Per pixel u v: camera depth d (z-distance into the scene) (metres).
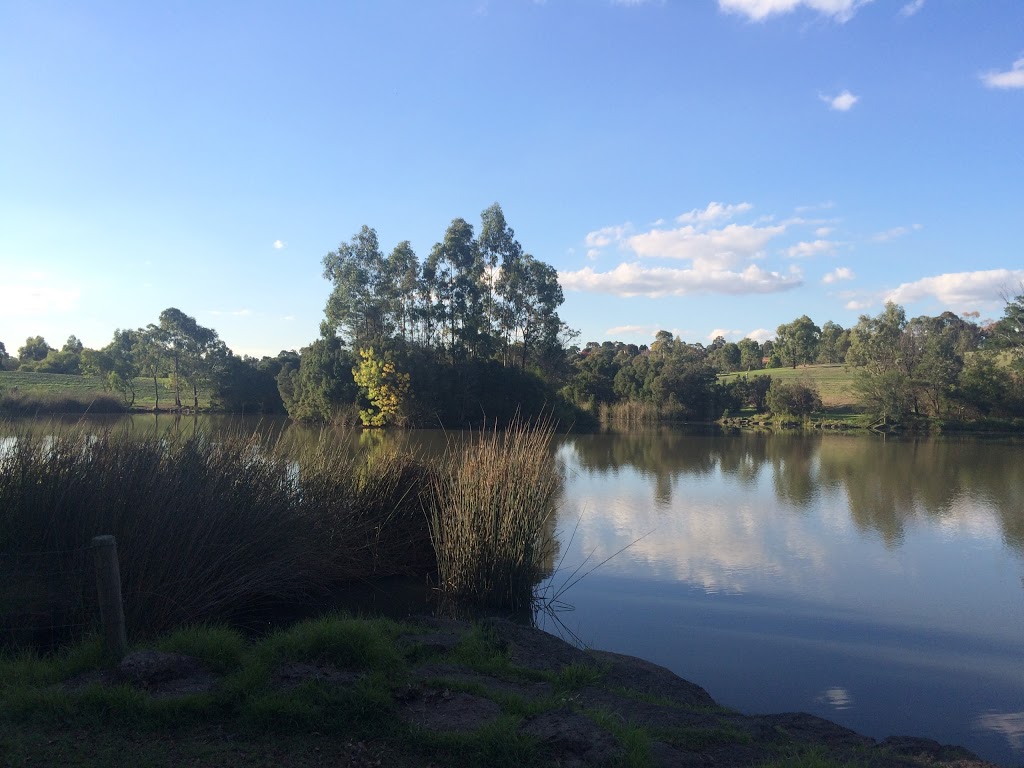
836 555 12.41
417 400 43.28
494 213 53.41
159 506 6.69
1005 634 8.57
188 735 4.03
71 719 4.11
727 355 99.44
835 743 5.02
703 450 33.12
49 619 5.88
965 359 53.72
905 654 7.92
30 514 6.36
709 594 10.09
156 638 5.91
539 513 9.72
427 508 10.90
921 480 22.39
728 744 4.55
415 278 51.09
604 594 10.04
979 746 5.86
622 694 5.55
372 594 9.53
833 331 103.75
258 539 7.89
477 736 4.03
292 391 46.91
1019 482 22.02
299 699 4.34
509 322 53.25
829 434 45.12
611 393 58.81
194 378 50.00
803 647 8.09
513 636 6.97
